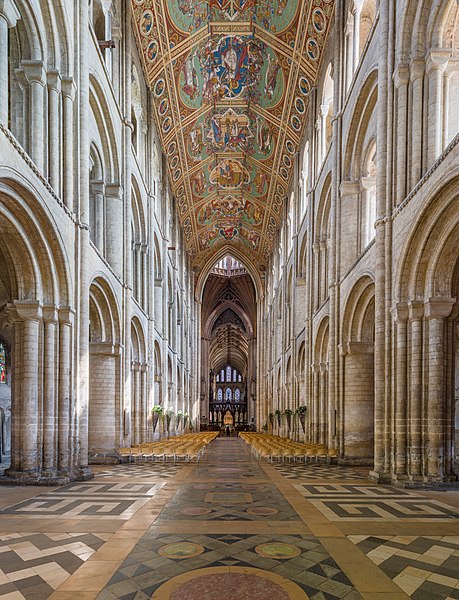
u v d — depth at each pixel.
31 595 5.36
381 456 14.23
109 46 18.30
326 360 24.98
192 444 22.72
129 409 20.91
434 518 8.91
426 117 13.57
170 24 25.56
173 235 39.34
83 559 6.53
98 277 17.34
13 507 9.84
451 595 5.38
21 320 13.30
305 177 31.83
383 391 14.39
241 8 26.31
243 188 42.97
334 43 22.00
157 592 5.43
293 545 7.18
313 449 19.64
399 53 14.23
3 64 10.80
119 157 20.48
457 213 11.70
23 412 13.12
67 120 14.34
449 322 12.96
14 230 12.20
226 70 30.61
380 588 5.56
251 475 15.46
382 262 14.67
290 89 29.59
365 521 8.66
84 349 15.03
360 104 18.70
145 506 9.97
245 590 5.49
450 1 12.91
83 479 13.94
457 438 19.58
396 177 14.26
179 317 44.53
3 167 10.07
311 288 27.09
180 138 34.41
